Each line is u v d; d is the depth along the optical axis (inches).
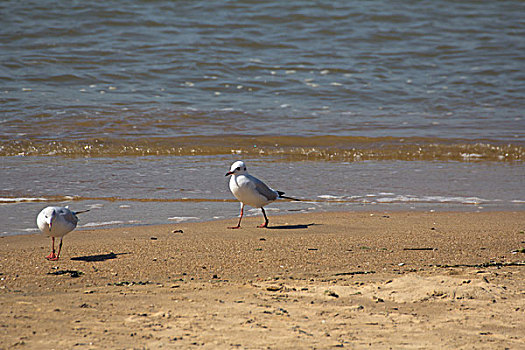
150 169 641.0
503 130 879.1
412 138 820.6
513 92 1118.4
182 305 257.9
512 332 231.6
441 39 1417.3
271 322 237.6
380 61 1275.8
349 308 256.4
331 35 1408.7
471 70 1241.4
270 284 293.4
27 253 358.3
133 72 1130.7
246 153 741.9
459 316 248.1
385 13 1526.8
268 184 592.7
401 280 293.7
